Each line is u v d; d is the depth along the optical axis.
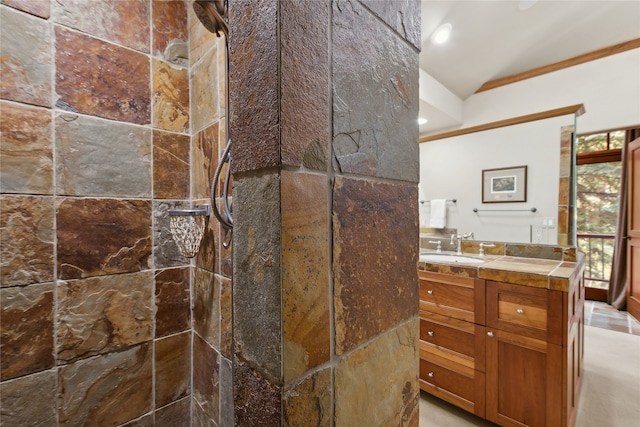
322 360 0.34
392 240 0.46
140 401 0.85
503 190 2.23
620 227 3.19
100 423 0.79
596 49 2.13
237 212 0.35
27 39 0.67
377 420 0.42
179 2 0.92
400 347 0.47
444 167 2.53
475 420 1.63
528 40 1.93
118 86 0.80
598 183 3.43
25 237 0.67
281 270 0.29
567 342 1.28
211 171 0.83
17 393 0.67
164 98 0.89
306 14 0.32
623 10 1.73
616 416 1.58
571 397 1.41
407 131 0.50
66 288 0.73
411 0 0.51
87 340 0.76
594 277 3.52
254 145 0.32
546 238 2.05
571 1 1.63
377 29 0.43
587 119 2.25
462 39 1.83
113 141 0.80
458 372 1.63
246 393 0.34
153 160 0.87
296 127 0.31
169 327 0.91
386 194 0.44
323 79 0.34
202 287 0.88
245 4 0.33
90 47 0.76
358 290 0.39
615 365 2.10
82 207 0.75
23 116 0.67
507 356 1.45
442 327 1.70
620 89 2.12
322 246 0.34
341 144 0.37
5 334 0.65
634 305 2.96
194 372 0.93
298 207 0.31
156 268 0.88
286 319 0.30
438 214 2.56
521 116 2.16
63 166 0.72
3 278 0.65
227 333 0.75
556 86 2.21
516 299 1.42
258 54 0.31
